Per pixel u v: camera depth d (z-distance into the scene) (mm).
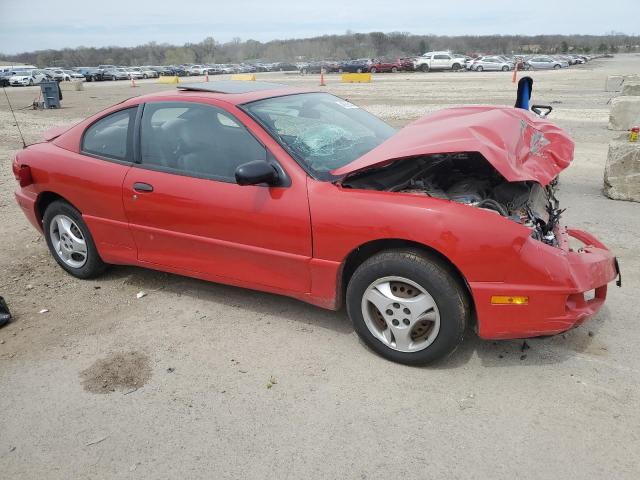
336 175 3305
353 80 36844
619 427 2740
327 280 3457
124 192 4152
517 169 3082
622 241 5355
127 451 2744
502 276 2963
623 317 3822
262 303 4238
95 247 4590
